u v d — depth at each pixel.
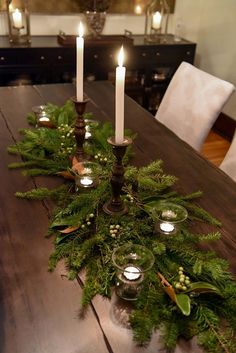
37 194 1.01
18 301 0.72
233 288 0.72
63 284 0.76
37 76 2.78
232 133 3.07
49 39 2.87
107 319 0.69
